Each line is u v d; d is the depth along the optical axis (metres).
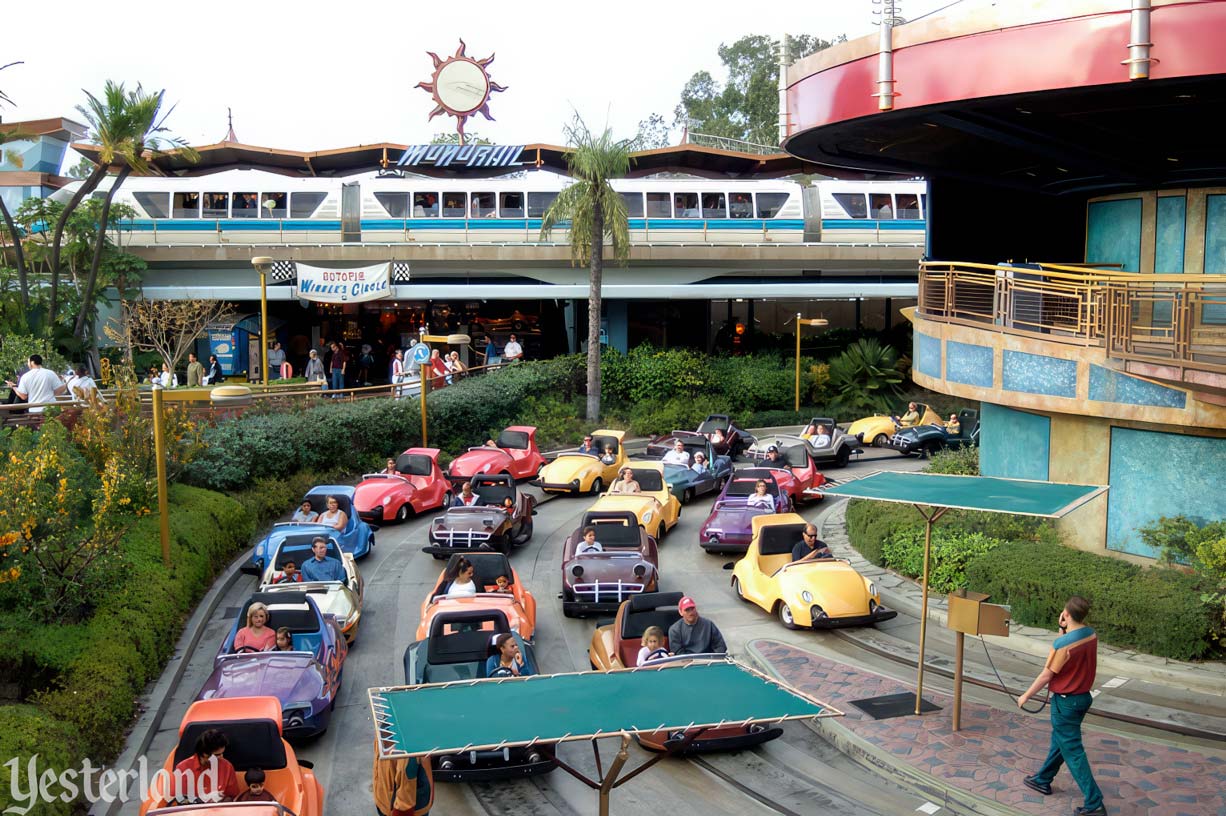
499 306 46.09
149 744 11.55
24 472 13.51
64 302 34.25
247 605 12.79
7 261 35.91
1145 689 12.27
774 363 41.84
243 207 38.88
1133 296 14.38
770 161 45.91
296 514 19.53
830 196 41.97
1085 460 16.52
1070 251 23.27
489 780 10.13
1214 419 13.76
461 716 6.81
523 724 6.66
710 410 38.50
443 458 29.34
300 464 25.58
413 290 39.16
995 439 18.94
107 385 25.30
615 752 11.45
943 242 22.27
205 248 38.56
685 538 22.14
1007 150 19.34
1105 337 14.70
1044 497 11.07
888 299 47.81
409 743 6.29
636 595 13.01
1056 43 13.19
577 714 6.86
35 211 36.03
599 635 13.28
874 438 34.09
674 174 47.47
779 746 11.34
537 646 14.90
